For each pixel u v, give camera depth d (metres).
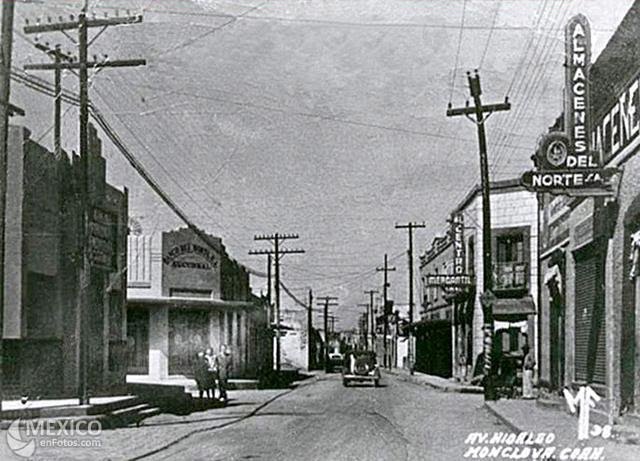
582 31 17.95
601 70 18.45
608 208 18.02
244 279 44.66
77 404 20.11
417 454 15.02
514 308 37.94
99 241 24.70
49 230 22.22
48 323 22.62
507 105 28.39
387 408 25.84
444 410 25.06
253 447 15.98
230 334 40.94
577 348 22.06
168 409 24.91
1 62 12.82
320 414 23.48
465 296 42.81
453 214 44.00
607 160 18.59
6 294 20.39
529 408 24.17
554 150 17.80
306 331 77.88
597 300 19.72
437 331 53.25
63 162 23.03
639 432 15.44
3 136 12.87
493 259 39.16
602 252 18.97
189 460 14.33
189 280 38.84
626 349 17.16
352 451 15.46
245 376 42.91
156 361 37.97
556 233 25.03
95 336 25.52
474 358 40.44
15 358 21.19
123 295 27.94
